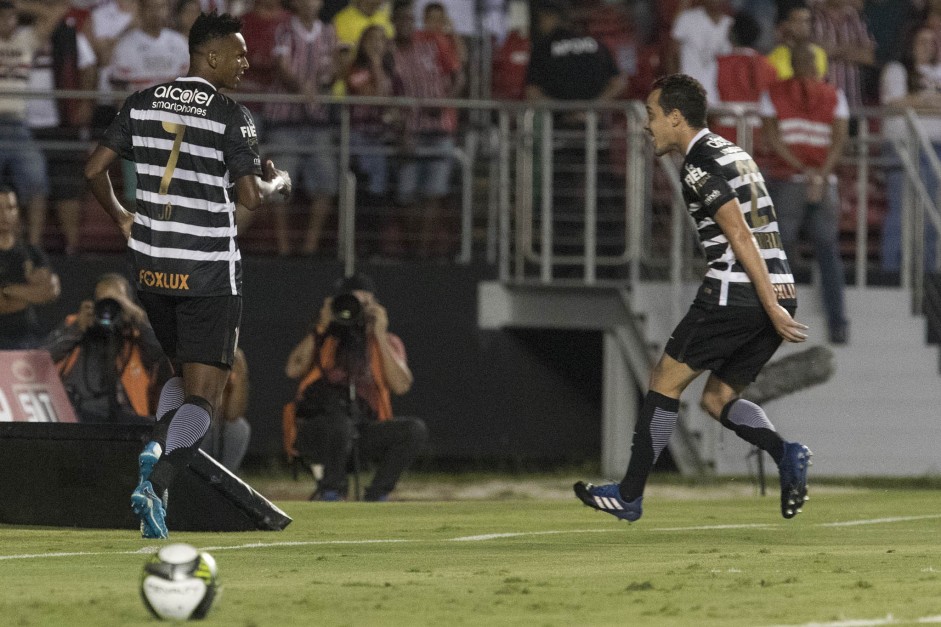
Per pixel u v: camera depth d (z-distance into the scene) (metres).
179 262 20.47
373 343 35.72
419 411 45.28
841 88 50.50
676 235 43.75
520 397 45.88
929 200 45.41
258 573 16.95
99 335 32.81
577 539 22.00
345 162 44.72
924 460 45.34
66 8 44.22
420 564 18.12
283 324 44.44
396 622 13.03
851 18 50.84
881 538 22.55
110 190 21.45
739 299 21.52
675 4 49.75
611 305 45.22
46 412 31.66
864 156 46.66
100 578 16.27
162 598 12.74
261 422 44.25
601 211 47.03
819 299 45.59
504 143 45.41
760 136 46.00
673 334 22.05
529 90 46.53
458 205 46.03
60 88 44.06
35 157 43.03
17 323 36.78
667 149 21.95
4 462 24.36
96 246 43.91
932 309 47.22
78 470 23.67
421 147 45.31
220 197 20.62
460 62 47.25
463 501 31.20
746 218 21.56
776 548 20.75
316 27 45.03
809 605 14.26
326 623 12.92
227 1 46.09
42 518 24.03
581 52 46.16
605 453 45.59
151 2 43.56
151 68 43.66
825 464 44.69
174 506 22.67
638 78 49.19
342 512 27.05
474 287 45.62
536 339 46.06
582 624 12.98
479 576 16.73
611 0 50.22
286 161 44.53
